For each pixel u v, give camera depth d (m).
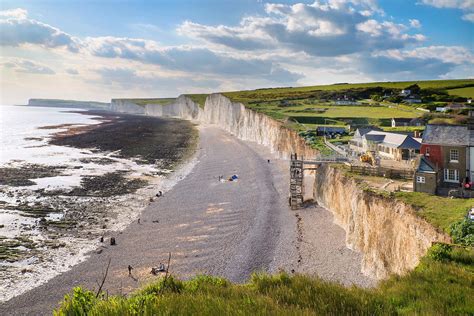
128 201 60.91
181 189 69.50
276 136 103.94
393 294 13.38
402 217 31.70
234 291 12.80
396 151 57.84
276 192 64.50
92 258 39.78
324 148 72.88
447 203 31.50
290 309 10.31
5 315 29.28
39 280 34.88
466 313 11.37
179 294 12.25
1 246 41.72
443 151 39.75
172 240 44.75
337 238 42.94
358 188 40.84
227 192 66.38
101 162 93.44
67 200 60.00
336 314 10.80
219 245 43.00
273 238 44.50
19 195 61.59
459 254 19.31
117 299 11.03
